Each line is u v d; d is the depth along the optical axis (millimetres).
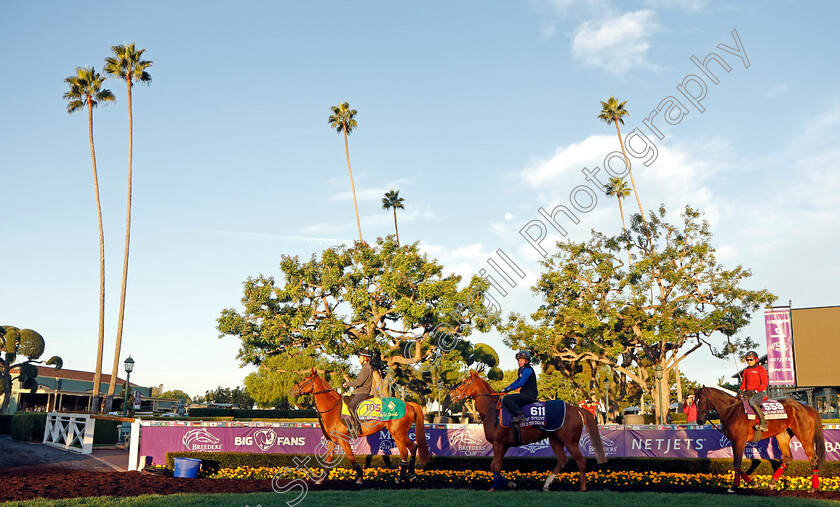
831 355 38219
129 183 42906
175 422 16734
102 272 40844
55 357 60906
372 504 10562
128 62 43250
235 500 10961
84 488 12805
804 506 10438
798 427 13188
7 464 16828
